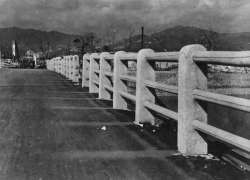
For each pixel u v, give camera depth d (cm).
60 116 648
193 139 389
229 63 308
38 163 353
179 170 335
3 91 1119
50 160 364
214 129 343
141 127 554
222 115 2581
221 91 3809
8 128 527
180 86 400
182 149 397
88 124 572
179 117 405
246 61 281
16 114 660
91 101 908
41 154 386
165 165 351
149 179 308
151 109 546
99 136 482
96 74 1144
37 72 3000
